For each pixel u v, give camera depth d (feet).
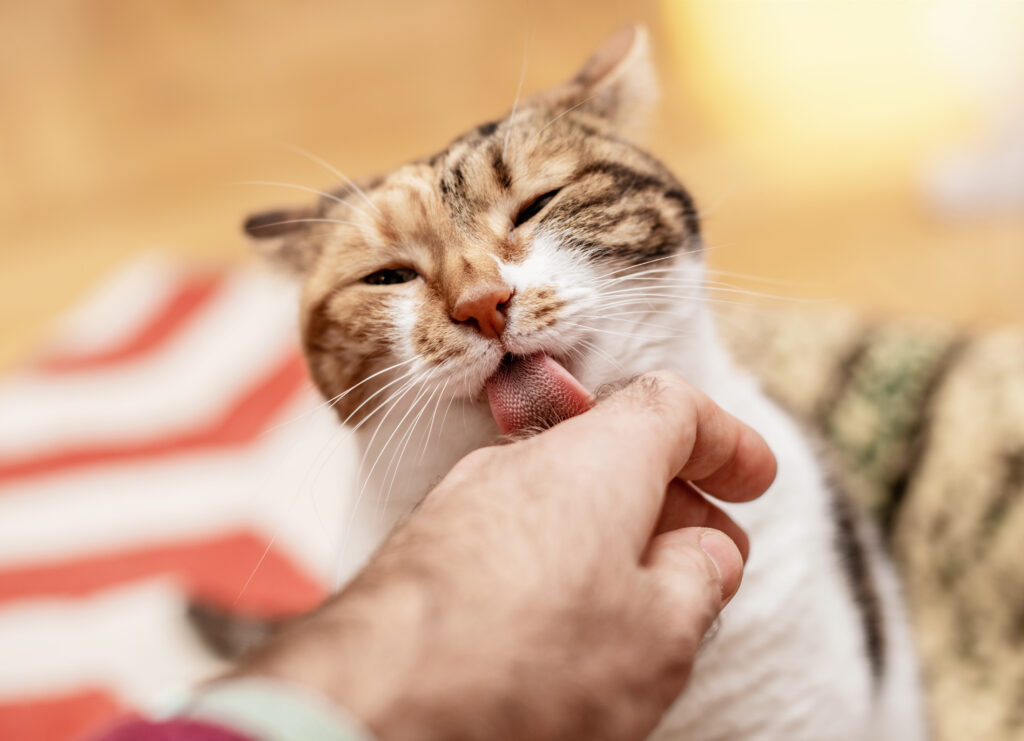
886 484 2.00
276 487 2.49
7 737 2.02
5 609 2.32
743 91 3.45
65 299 3.29
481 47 3.87
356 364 1.36
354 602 0.94
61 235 3.55
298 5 4.53
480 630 0.92
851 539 1.63
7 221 3.64
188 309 3.17
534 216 1.31
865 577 1.63
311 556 2.30
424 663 0.90
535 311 1.24
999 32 3.04
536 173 1.32
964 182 2.94
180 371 2.95
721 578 1.05
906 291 2.73
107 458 2.71
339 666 0.89
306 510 2.38
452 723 0.89
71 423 2.83
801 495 1.49
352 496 1.47
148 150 3.86
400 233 1.33
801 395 2.09
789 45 3.65
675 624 0.98
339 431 1.47
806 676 1.43
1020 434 1.91
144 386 2.93
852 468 1.95
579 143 1.37
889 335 2.11
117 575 2.36
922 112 3.31
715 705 1.39
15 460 2.73
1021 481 1.90
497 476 1.01
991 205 2.93
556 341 1.25
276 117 3.88
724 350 1.52
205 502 2.52
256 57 4.25
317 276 1.42
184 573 2.33
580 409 1.18
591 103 1.45
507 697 0.91
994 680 1.83
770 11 3.80
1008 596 1.89
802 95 3.43
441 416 1.29
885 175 3.10
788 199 3.05
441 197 1.32
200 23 4.52
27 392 2.96
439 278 1.28
